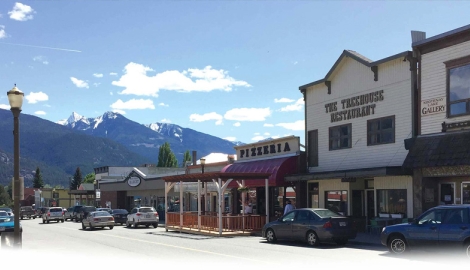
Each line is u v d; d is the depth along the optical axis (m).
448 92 21.81
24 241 25.30
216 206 41.72
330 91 29.22
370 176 24.28
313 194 30.38
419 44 23.22
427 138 22.47
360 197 27.48
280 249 19.42
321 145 29.81
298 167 30.86
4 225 27.03
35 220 60.41
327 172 26.53
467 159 19.84
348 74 27.92
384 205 25.22
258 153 35.88
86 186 84.81
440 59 22.38
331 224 20.30
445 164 20.64
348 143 27.72
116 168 80.06
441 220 15.77
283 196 32.81
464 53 21.27
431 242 15.79
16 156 15.28
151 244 22.31
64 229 37.22
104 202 64.62
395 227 17.02
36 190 105.62
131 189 56.97
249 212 31.30
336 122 28.69
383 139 25.33
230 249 19.56
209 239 24.98
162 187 51.56
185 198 47.88
